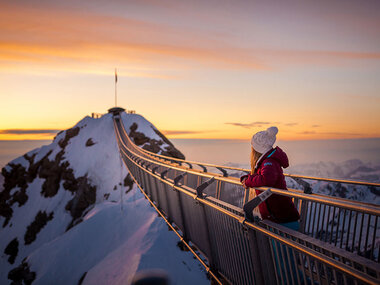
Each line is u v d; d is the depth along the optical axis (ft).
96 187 250.98
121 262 93.30
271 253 7.36
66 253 143.23
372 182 9.61
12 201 330.54
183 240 16.11
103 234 145.07
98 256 132.16
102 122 345.92
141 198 179.73
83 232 150.92
